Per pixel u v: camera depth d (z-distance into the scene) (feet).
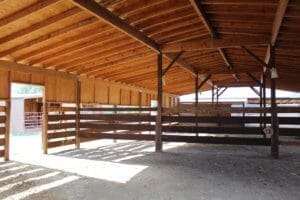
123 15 20.86
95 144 35.65
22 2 17.06
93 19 20.24
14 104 60.08
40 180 17.81
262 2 18.43
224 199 14.19
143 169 20.92
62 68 30.76
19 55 25.14
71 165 22.43
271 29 24.45
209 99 81.61
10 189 15.90
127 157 26.03
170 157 25.93
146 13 21.04
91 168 21.27
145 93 52.49
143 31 24.80
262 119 27.12
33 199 14.21
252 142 27.12
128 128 31.32
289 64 35.99
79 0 16.70
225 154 27.58
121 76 40.24
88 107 35.32
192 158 25.40
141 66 36.55
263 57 35.63
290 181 17.54
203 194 14.97
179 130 29.30
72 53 26.89
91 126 32.55
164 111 29.76
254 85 54.95
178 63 34.55
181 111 29.27
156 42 28.02
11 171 20.31
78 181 17.61
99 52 27.81
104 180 17.80
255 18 22.16
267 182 17.31
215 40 27.22
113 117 31.94
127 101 45.55
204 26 25.04
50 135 29.35
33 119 62.59
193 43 27.86
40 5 17.15
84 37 23.15
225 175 19.07
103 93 38.73
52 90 29.86
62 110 31.42
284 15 19.06
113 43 26.18
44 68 28.60
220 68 42.45
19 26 19.99
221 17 22.70
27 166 22.03
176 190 15.67
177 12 22.02
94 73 35.53
